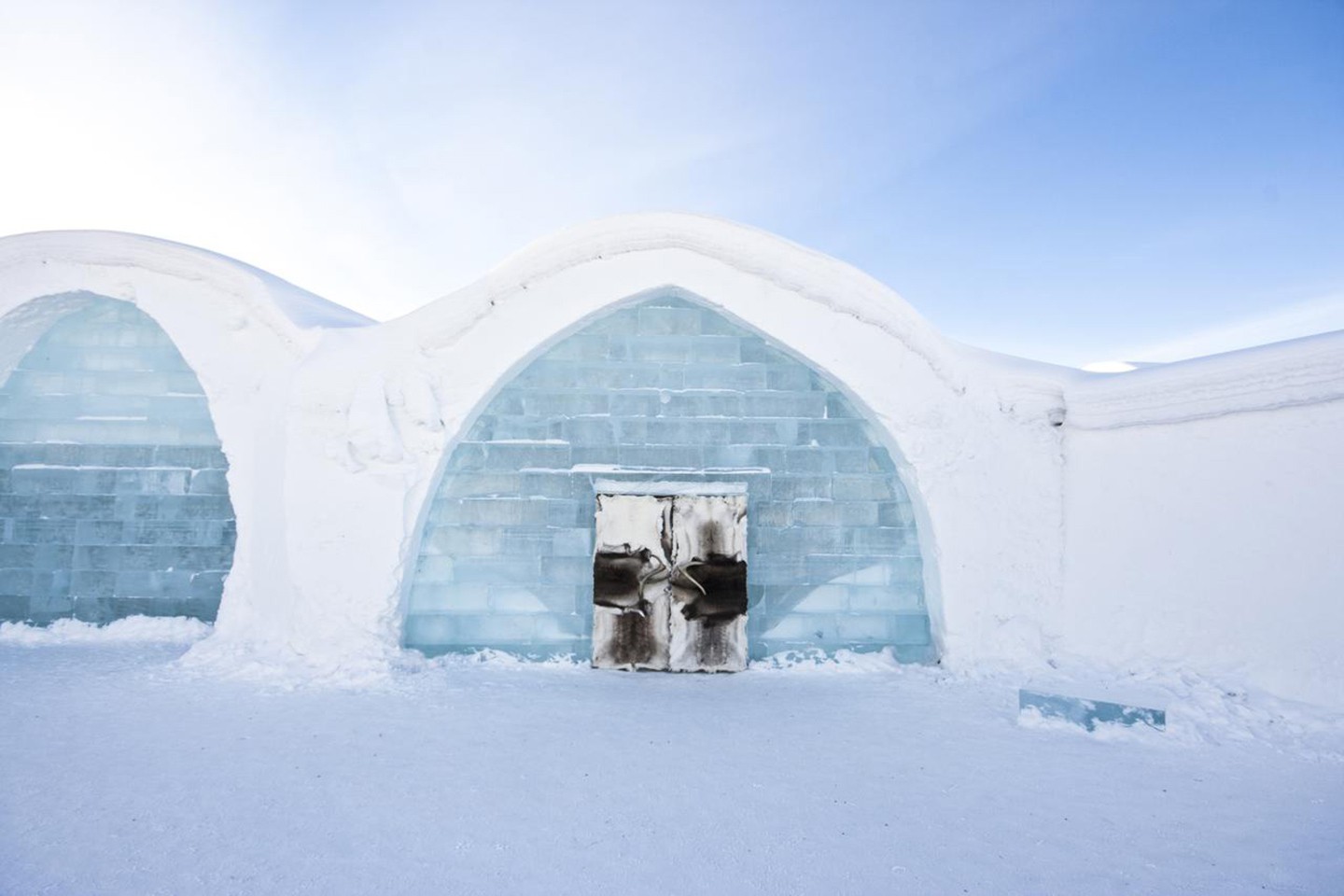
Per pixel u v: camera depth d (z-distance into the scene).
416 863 3.09
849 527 8.00
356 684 6.46
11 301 8.45
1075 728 5.44
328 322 8.75
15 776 4.05
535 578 7.80
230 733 4.99
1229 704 5.76
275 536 7.54
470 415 7.80
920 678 7.18
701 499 7.73
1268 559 6.25
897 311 7.99
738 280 8.04
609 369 8.13
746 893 2.88
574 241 7.98
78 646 7.94
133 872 2.98
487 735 5.06
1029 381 8.01
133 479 8.74
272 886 2.88
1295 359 6.27
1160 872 3.16
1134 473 7.28
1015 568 7.62
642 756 4.64
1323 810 3.92
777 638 7.81
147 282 8.59
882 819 3.69
